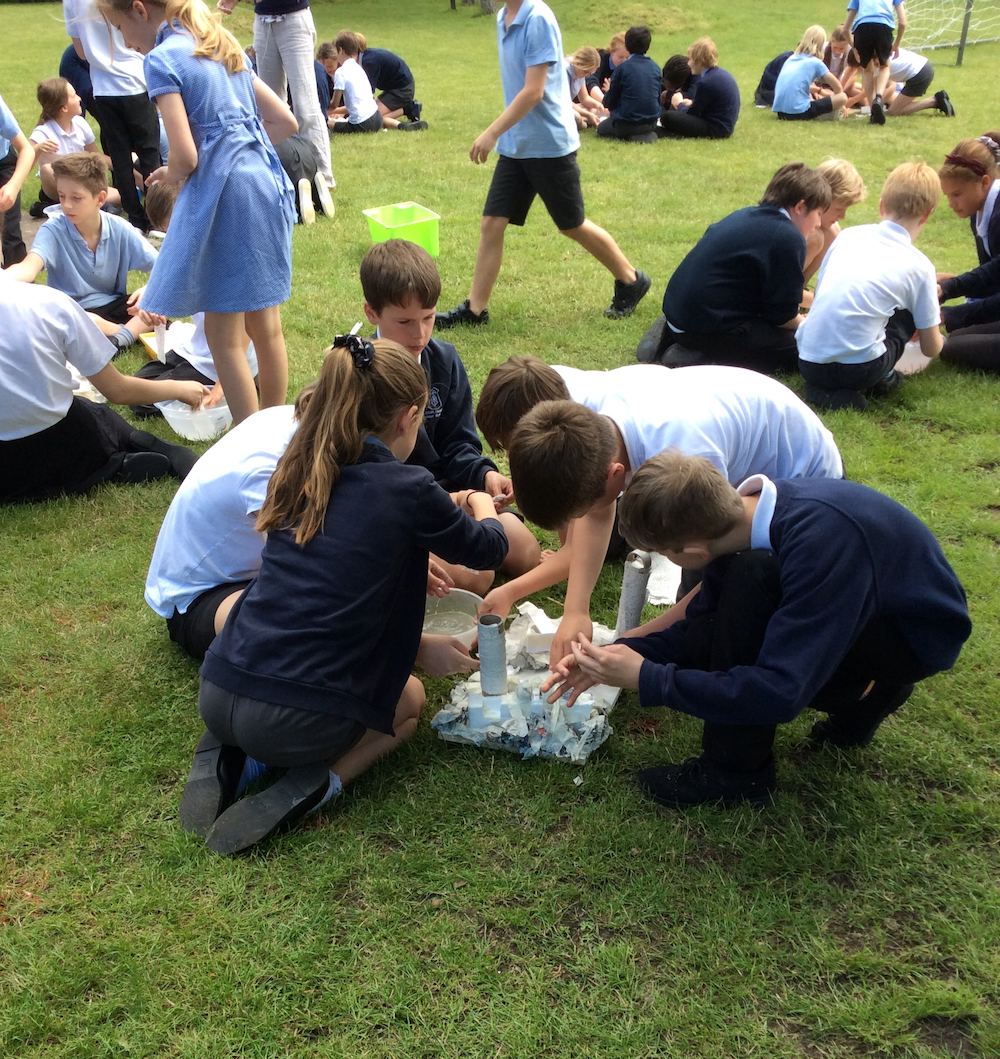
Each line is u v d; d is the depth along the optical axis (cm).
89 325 348
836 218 481
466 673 275
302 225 699
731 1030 181
